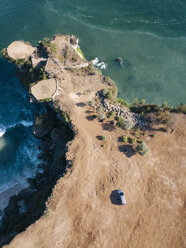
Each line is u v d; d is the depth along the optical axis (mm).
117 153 48094
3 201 52531
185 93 66312
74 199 42719
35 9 84500
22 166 57188
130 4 82875
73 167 45500
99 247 38875
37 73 59500
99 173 45531
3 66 72312
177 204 43250
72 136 54281
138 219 41625
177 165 47500
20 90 68375
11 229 44719
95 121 52156
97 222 40938
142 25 78625
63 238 39344
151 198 43688
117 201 42969
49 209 41375
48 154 57812
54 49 59250
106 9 82438
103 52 73625
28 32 79250
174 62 71625
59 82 56156
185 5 81625
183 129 52500
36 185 53750
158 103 64688
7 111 65562
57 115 58219
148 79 68750
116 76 69250
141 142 49469
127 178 45344
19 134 62094
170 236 40312
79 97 55156
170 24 78250
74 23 80250
